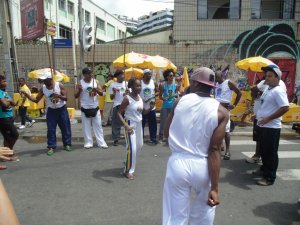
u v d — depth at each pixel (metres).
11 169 5.98
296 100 15.52
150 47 15.34
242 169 6.19
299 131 7.70
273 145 5.20
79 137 9.05
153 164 6.36
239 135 9.67
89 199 4.63
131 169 5.48
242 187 5.22
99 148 7.62
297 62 15.93
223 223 3.97
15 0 23.84
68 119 7.32
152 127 8.07
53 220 3.99
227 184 5.36
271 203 4.61
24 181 5.35
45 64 15.09
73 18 38.09
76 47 15.07
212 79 2.92
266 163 5.32
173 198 2.88
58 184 5.22
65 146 7.39
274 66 5.09
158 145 8.00
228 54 15.66
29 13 14.51
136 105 5.40
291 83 15.95
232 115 10.73
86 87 7.30
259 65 9.57
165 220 2.91
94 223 3.92
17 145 7.98
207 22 16.36
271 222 4.03
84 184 5.22
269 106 5.13
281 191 5.07
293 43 16.02
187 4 16.33
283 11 16.88
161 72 14.43
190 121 2.84
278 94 4.98
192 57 15.44
